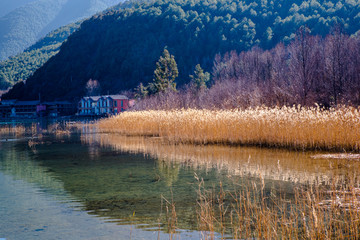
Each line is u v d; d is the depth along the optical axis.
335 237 6.71
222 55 159.50
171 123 27.56
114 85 158.62
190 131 23.81
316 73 44.22
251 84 56.34
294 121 19.50
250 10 188.38
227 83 65.06
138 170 14.95
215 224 7.97
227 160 16.39
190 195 10.62
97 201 10.26
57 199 10.55
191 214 8.82
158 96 78.69
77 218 8.72
